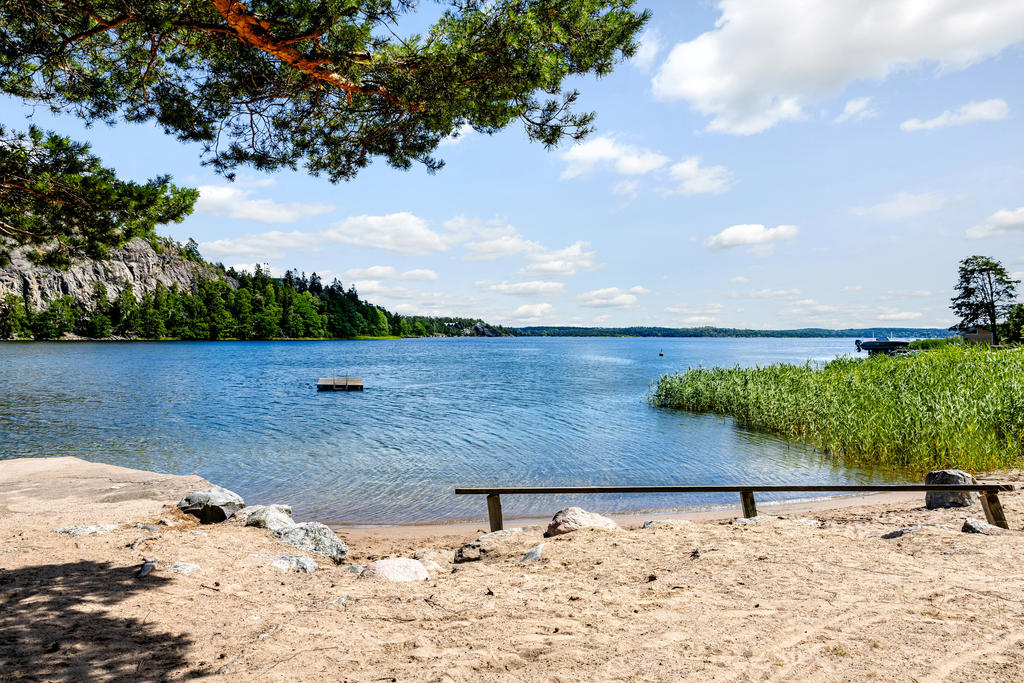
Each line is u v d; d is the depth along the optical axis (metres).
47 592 4.84
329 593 5.03
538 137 7.21
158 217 9.06
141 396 33.03
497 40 5.93
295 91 7.60
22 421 22.92
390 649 3.71
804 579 4.53
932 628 3.48
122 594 4.87
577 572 5.23
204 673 3.42
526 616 4.16
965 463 11.72
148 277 174.12
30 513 7.91
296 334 186.00
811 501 10.47
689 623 3.82
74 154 8.40
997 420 12.73
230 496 8.20
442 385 41.00
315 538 7.18
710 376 27.17
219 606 4.71
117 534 6.77
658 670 3.17
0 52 6.19
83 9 5.85
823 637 3.46
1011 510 6.91
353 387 37.22
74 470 10.83
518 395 33.28
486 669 3.34
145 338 159.12
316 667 3.47
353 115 7.97
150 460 15.60
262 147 8.20
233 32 6.01
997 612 3.66
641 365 69.25
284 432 20.53
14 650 3.72
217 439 18.98
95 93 7.54
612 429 20.38
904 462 13.14
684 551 5.61
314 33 5.87
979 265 69.19
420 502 11.37
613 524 7.05
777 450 15.80
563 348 158.25
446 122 7.26
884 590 4.18
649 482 12.85
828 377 21.81
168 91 7.50
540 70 6.19
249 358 83.88
